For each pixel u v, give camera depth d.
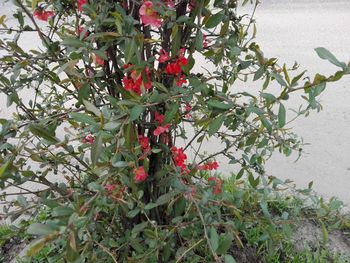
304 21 6.18
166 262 1.55
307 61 4.64
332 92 4.12
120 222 1.80
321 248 2.16
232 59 1.32
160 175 1.44
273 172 2.95
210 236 1.12
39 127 1.13
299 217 1.62
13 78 1.33
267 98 1.09
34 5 1.23
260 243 2.16
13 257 2.17
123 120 1.04
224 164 3.08
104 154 1.17
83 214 0.94
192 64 1.24
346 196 2.61
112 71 1.53
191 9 1.30
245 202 1.65
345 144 3.24
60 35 1.38
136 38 1.07
